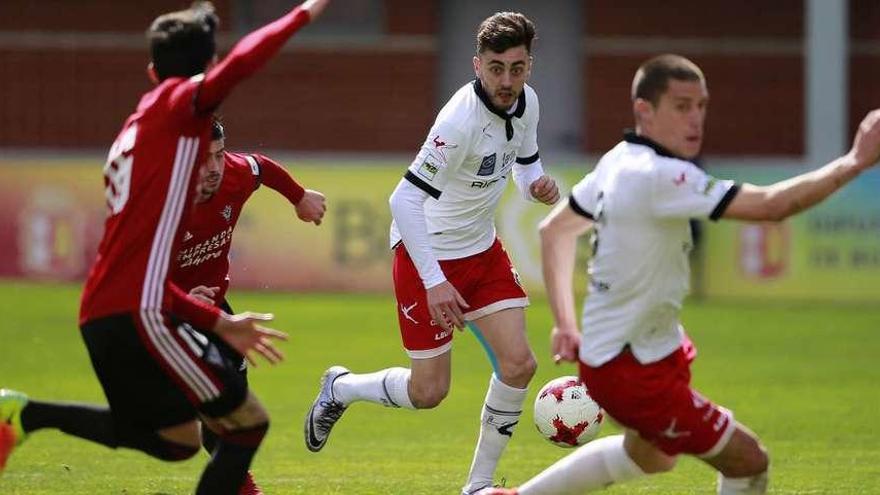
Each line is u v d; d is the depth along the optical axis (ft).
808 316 159.02
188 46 54.08
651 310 51.72
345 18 246.47
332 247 176.14
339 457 83.82
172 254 52.49
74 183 177.78
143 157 52.08
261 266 176.86
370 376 73.15
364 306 165.37
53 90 247.29
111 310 51.85
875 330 148.56
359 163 175.73
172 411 53.47
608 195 51.72
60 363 123.85
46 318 151.64
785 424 96.37
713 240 171.83
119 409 53.93
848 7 238.89
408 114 246.68
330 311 160.56
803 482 75.31
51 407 55.62
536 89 250.37
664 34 244.83
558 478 55.31
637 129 52.75
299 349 133.28
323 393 75.25
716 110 245.04
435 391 70.08
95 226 177.78
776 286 170.71
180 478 75.77
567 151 250.37
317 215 71.36
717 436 52.03
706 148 245.65
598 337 52.37
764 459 53.01
